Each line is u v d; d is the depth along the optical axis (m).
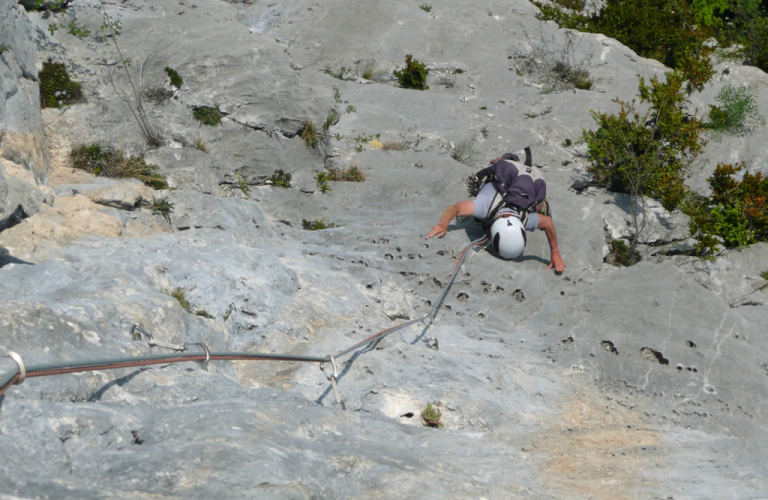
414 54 13.26
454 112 11.48
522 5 15.47
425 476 3.41
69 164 7.62
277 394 4.36
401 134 10.48
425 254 7.62
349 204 8.73
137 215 6.92
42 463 2.80
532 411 5.20
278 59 9.38
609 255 8.45
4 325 3.49
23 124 6.69
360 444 3.74
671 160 9.63
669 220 8.98
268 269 6.47
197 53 8.94
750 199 9.05
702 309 6.38
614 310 6.51
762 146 11.06
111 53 8.91
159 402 3.80
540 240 8.12
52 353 3.55
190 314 5.20
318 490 3.00
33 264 5.22
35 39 8.20
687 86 12.03
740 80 13.93
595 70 13.44
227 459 2.99
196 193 7.50
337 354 5.31
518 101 12.33
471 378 5.36
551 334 6.53
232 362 5.12
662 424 5.29
